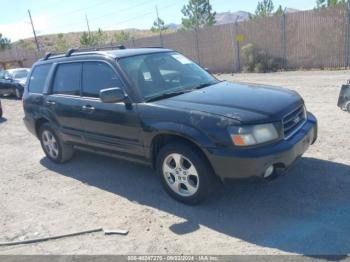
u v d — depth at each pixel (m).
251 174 3.90
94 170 6.25
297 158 4.27
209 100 4.45
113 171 6.10
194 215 4.34
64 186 5.71
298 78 14.98
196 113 4.19
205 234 3.92
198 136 4.09
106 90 4.69
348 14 16.48
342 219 3.90
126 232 4.11
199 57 23.66
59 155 6.61
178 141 4.45
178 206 4.60
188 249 3.68
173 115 4.35
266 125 3.97
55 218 4.66
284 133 4.16
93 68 5.47
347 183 4.67
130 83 4.90
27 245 4.08
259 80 15.82
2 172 6.78
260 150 3.89
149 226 4.21
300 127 4.53
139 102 4.75
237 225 4.02
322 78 14.13
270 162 3.90
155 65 5.36
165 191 4.85
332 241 3.55
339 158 5.45
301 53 18.56
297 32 18.44
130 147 4.99
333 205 4.19
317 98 10.00
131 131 4.84
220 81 5.59
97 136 5.45
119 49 5.91
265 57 20.06
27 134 9.88
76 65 5.80
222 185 4.89
